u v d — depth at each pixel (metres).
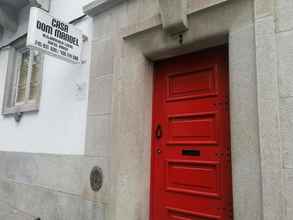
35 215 3.80
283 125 1.90
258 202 1.95
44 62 4.21
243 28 2.19
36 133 4.12
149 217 2.87
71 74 3.67
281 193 1.83
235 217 2.05
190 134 2.71
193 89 2.76
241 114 2.12
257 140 2.00
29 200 3.97
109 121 3.06
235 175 2.09
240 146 2.09
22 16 4.96
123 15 3.12
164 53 2.82
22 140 4.41
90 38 3.49
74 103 3.55
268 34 2.03
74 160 3.37
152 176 2.93
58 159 3.60
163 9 2.63
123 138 2.91
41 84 4.19
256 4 2.11
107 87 3.16
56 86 3.90
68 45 3.29
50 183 3.65
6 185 4.57
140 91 2.91
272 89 1.96
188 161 2.67
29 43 2.85
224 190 2.40
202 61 2.72
